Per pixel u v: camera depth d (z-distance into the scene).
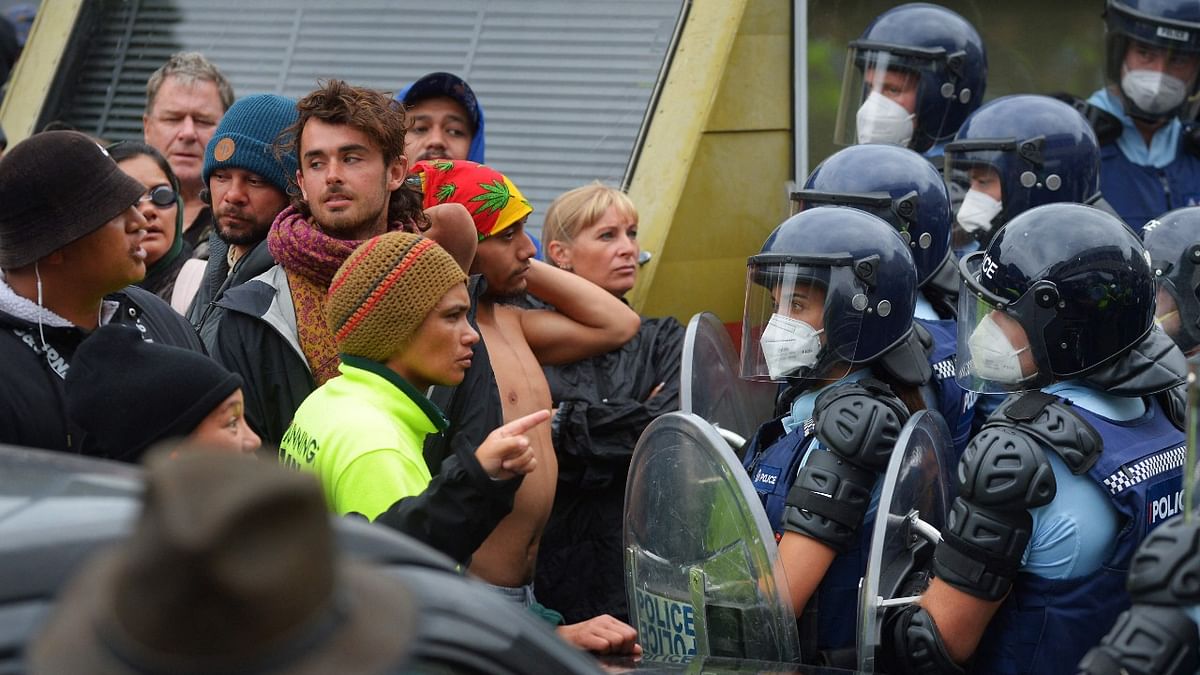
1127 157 7.40
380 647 1.83
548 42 7.00
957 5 7.70
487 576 4.82
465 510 3.48
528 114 6.86
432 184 5.09
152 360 3.41
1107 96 7.43
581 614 5.58
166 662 1.71
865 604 3.74
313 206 4.55
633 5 6.93
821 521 3.97
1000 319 4.03
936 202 5.43
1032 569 3.70
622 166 6.63
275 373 4.48
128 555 1.71
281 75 7.26
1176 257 5.01
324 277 4.53
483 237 5.04
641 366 5.89
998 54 7.76
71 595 1.82
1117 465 3.70
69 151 3.76
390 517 3.54
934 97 6.78
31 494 2.31
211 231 5.70
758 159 6.70
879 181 5.38
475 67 7.03
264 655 1.74
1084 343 3.90
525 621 2.45
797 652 3.79
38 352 3.76
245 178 5.14
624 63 6.84
